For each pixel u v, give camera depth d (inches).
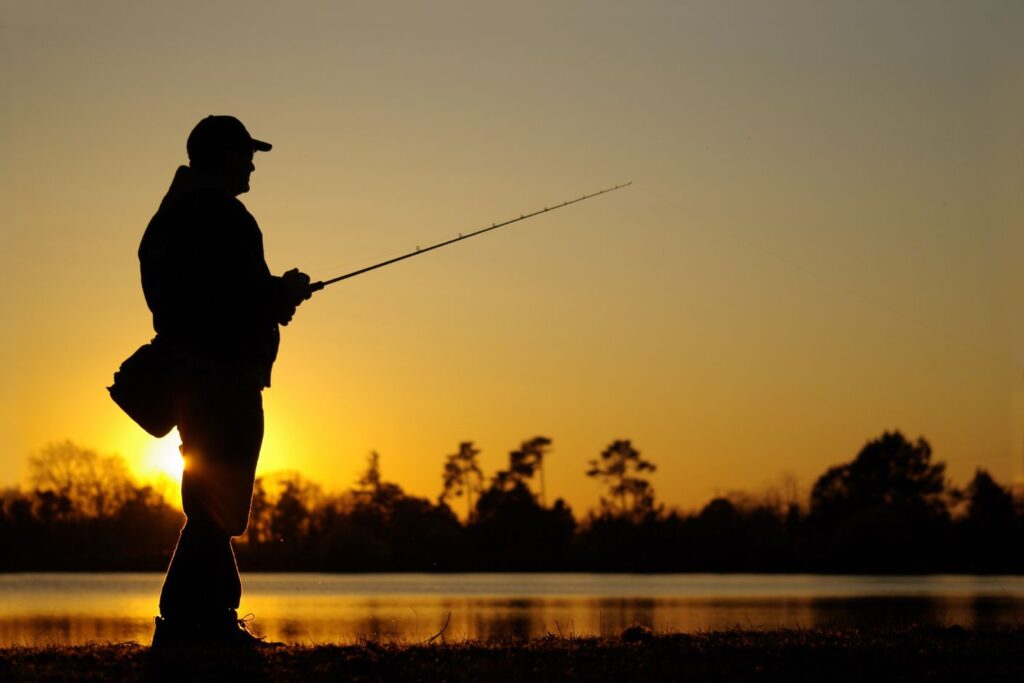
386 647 551.2
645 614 1724.9
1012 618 1573.6
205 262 510.6
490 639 623.5
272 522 4601.4
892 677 504.7
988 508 4303.6
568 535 5098.4
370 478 5098.4
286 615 1621.6
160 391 519.8
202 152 530.3
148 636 1184.8
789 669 517.7
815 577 3996.1
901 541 4355.3
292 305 530.6
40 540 3932.1
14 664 496.1
